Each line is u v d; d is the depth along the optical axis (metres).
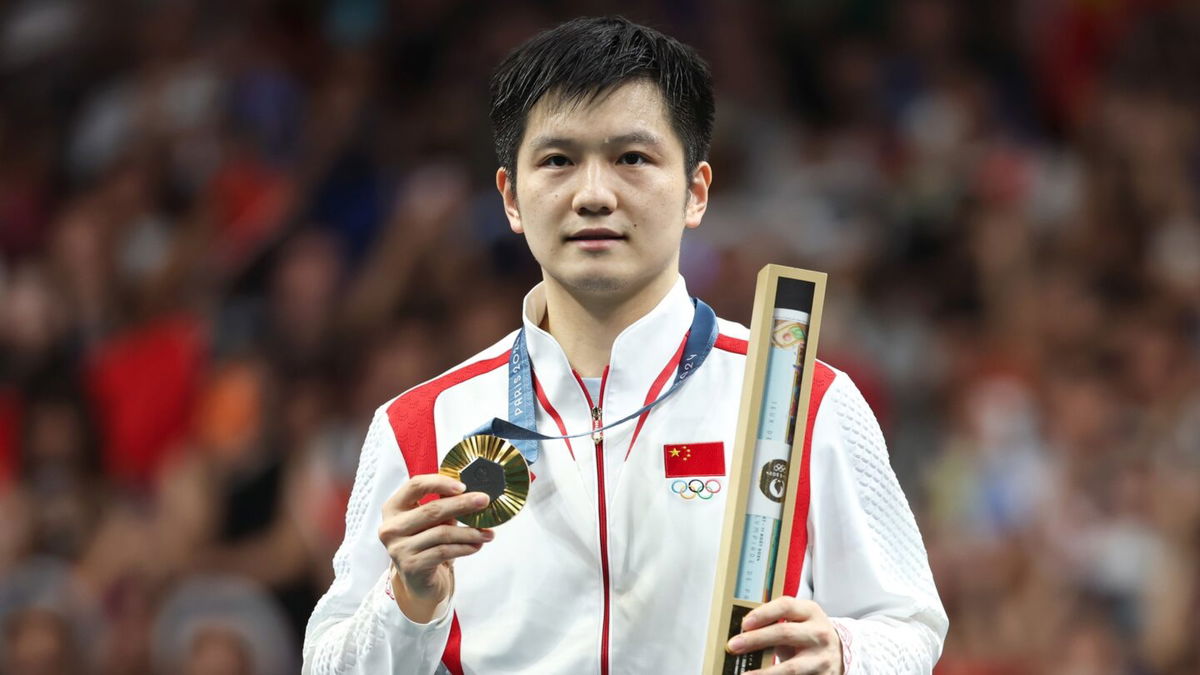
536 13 20.20
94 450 16.11
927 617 5.84
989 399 16.02
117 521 14.86
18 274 17.59
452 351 15.67
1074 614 13.80
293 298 16.47
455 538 5.21
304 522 14.06
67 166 19.72
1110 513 15.02
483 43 19.77
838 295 16.72
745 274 16.61
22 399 16.19
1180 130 20.12
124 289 17.66
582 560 5.70
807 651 5.19
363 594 5.97
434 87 19.83
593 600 5.67
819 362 5.98
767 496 5.28
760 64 20.12
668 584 5.63
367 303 16.34
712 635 5.24
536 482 5.81
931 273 17.88
